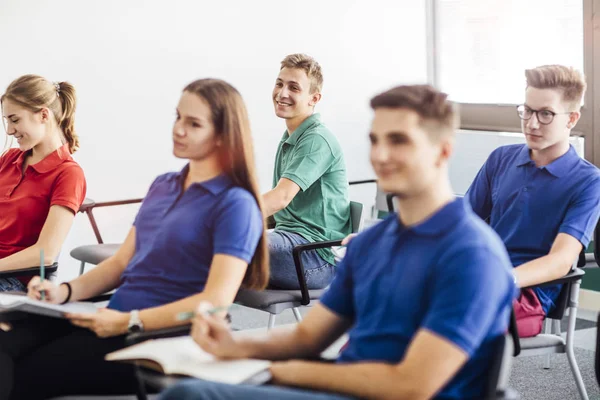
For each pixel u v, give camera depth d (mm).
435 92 2070
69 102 3822
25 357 2756
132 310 2734
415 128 2035
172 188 2896
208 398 1942
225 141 2758
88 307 2854
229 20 5723
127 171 5508
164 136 5605
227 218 2693
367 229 2281
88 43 5301
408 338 2049
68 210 3674
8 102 3689
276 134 6008
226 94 2764
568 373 4418
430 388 1921
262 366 2172
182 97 2779
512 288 2039
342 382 2010
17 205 3713
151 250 2805
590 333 5031
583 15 5336
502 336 2023
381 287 2113
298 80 4395
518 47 5887
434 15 6473
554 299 3557
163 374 2180
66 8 5219
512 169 3809
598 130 5352
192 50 5625
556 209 3625
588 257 3889
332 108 6215
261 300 3807
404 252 2088
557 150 3680
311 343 2303
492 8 6035
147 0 5445
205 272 2768
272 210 4164
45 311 2672
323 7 6078
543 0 5680
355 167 6367
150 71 5508
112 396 2654
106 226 5477
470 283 1953
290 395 1979
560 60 5617
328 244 3906
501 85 6039
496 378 2002
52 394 2684
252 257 2848
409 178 2049
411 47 6480
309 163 4262
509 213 3750
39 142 3738
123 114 5449
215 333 2238
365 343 2129
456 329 1926
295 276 4062
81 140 5328
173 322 2604
